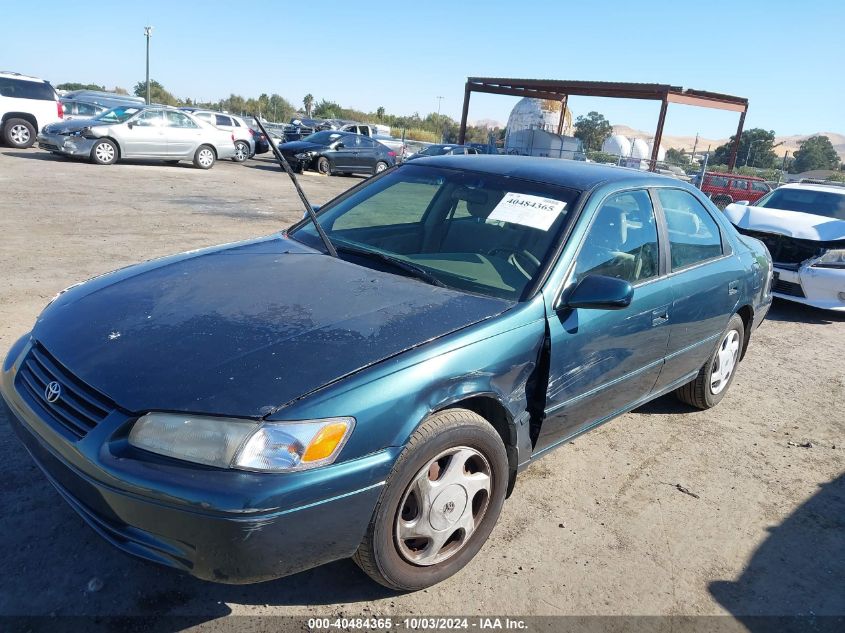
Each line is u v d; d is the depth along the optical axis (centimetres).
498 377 265
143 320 254
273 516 201
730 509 352
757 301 488
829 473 404
